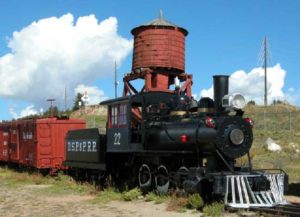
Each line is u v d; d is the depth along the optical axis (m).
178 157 10.95
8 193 13.01
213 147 9.67
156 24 18.98
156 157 11.59
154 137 11.75
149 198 10.80
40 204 10.77
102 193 12.02
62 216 9.02
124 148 12.31
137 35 19.48
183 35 19.75
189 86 19.58
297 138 24.95
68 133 16.67
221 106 10.14
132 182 13.19
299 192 11.66
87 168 14.98
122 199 11.10
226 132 9.68
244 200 9.04
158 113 12.04
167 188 11.04
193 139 10.18
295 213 7.65
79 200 11.37
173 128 11.07
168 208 9.31
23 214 9.41
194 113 10.92
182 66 19.56
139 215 8.78
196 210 9.00
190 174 9.66
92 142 14.21
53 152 17.69
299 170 15.80
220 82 10.19
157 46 18.94
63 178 15.73
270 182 9.20
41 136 17.52
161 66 18.80
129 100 12.14
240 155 9.90
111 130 13.20
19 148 20.14
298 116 32.50
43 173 17.89
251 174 9.25
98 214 9.08
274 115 33.84
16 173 18.30
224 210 8.53
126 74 20.11
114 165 13.88
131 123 12.91
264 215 7.98
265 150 21.64
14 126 20.80
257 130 29.00
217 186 8.91
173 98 11.68
